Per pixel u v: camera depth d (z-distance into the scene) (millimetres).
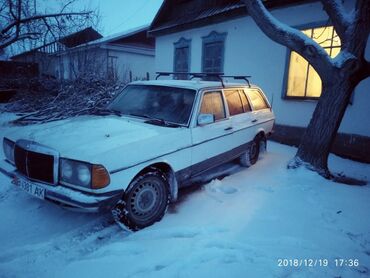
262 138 5984
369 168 6125
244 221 3371
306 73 7578
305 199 4004
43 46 10992
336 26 4695
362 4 4168
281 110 8250
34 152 3006
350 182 5062
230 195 4137
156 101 4199
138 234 3074
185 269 2434
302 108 7711
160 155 3324
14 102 11711
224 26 9789
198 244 2826
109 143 2996
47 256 2713
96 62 13742
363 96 6461
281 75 8125
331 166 6160
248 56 9016
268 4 7965
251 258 2615
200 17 10359
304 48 4688
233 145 4781
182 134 3641
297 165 5199
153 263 2549
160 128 3586
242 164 5520
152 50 19781
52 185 2910
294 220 3418
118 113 4219
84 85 10883
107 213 3553
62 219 3385
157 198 3361
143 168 3152
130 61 19078
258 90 6020
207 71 10844
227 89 4832
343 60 4469
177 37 12234
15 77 13766
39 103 10742
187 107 3947
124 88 4789
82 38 13406
